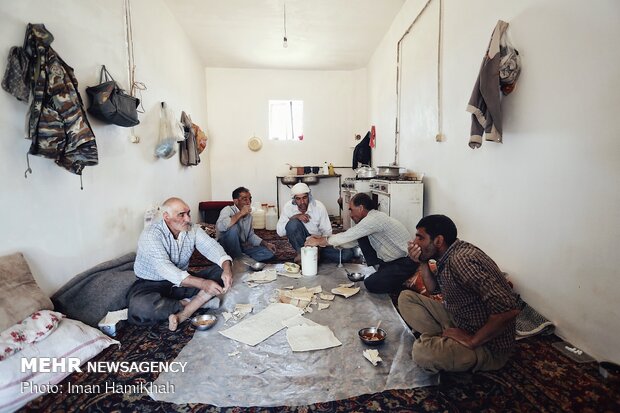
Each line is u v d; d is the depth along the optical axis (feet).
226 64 20.13
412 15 12.61
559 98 5.67
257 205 19.92
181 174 14.84
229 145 21.15
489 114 6.95
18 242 5.90
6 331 4.94
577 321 5.55
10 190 5.74
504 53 6.77
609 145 4.85
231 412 4.33
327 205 21.88
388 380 4.89
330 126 21.56
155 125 11.76
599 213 5.04
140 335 6.31
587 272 5.30
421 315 5.80
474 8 8.23
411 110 12.91
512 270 7.05
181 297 7.54
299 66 20.62
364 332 6.12
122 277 7.54
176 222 7.09
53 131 5.94
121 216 9.25
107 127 8.55
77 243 7.38
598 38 4.94
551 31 5.79
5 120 5.64
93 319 6.59
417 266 7.93
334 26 15.39
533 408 4.34
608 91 4.83
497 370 5.08
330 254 10.36
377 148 18.20
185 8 13.47
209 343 5.88
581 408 4.32
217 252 7.66
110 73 8.82
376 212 8.50
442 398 4.55
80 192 7.49
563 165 5.64
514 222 6.92
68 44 7.16
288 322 6.54
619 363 4.89
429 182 11.19
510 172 7.00
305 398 4.56
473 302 4.88
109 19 8.80
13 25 5.71
